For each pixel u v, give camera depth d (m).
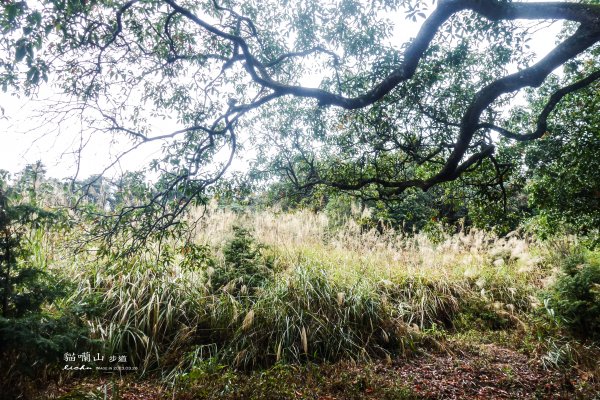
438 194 6.51
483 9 2.97
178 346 4.44
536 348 5.20
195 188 3.52
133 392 3.77
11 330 2.61
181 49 4.05
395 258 7.63
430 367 4.67
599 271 5.88
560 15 2.91
